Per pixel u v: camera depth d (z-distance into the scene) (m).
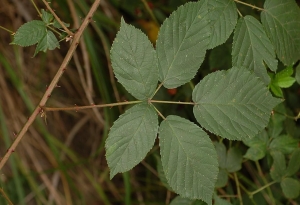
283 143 0.63
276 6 0.55
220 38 0.54
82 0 0.73
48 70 0.86
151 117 0.52
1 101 0.85
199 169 0.52
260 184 0.71
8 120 0.85
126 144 0.52
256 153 0.63
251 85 0.53
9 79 0.86
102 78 0.74
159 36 0.52
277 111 0.63
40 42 0.55
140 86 0.52
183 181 0.52
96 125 0.88
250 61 0.54
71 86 0.86
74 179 0.87
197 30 0.52
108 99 0.74
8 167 0.85
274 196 0.70
